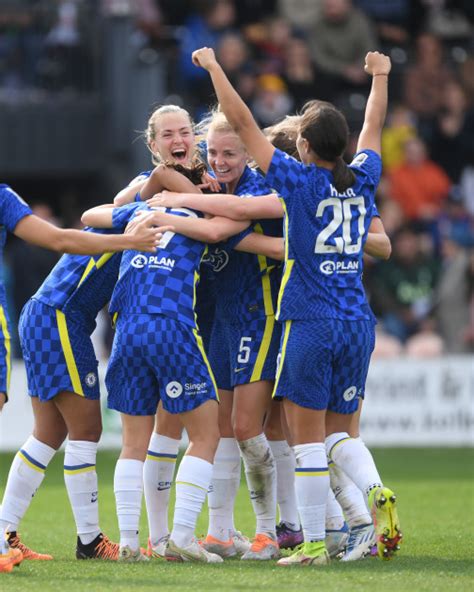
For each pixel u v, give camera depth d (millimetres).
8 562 19344
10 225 19812
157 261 20922
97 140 55969
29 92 55781
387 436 47719
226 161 22016
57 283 21906
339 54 57062
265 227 22203
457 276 52188
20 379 46031
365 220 20672
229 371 22594
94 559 21656
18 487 22062
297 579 18328
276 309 22047
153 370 20906
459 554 21922
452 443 48031
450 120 59656
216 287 22406
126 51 55719
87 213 22312
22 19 56094
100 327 48281
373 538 21297
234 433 21984
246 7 59344
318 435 20281
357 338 20234
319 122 20078
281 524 23531
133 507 20969
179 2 58219
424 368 47938
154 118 23516
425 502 31344
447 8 65000
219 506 22281
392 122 57844
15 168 54875
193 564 20484
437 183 57094
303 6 60344
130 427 21203
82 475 21859
